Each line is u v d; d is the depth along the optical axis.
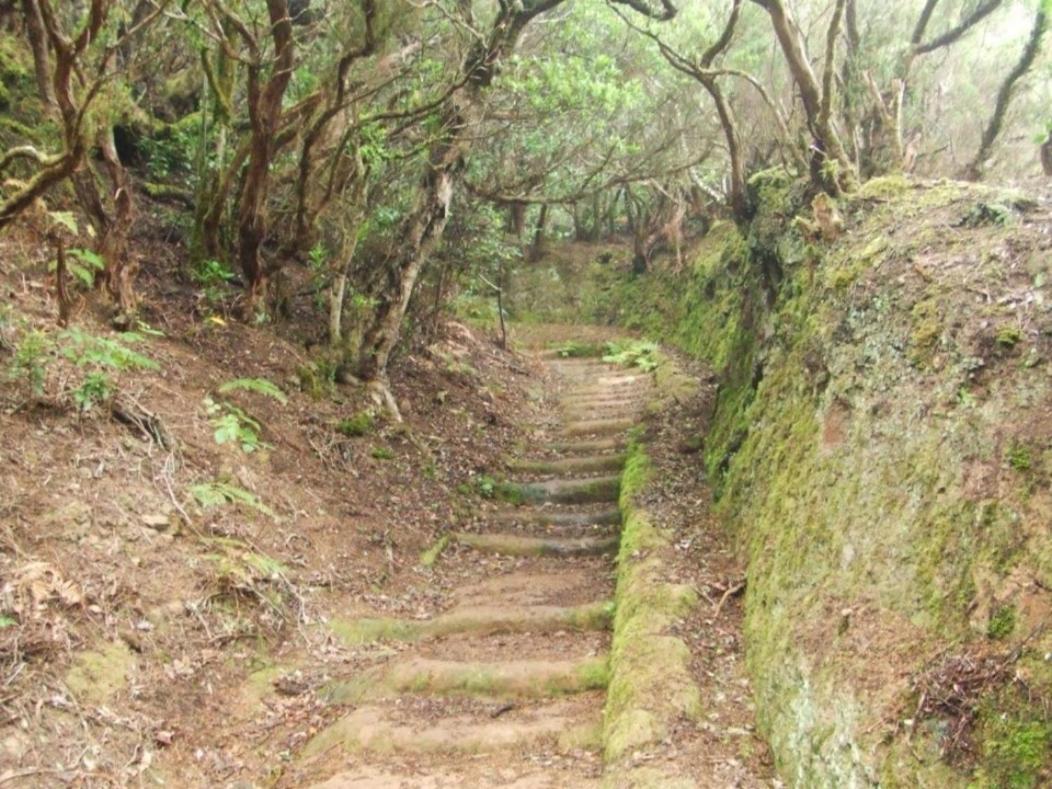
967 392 3.05
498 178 10.84
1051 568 2.38
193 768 3.71
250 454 6.19
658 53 9.72
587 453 9.27
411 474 7.76
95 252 6.30
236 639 4.58
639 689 4.02
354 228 8.10
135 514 4.74
